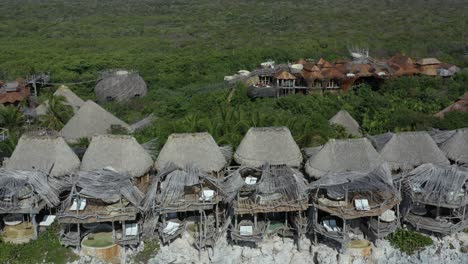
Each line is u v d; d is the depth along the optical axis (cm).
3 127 5084
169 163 3550
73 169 3619
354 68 6906
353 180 3247
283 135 3741
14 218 3478
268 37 11825
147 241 3391
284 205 3303
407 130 4738
